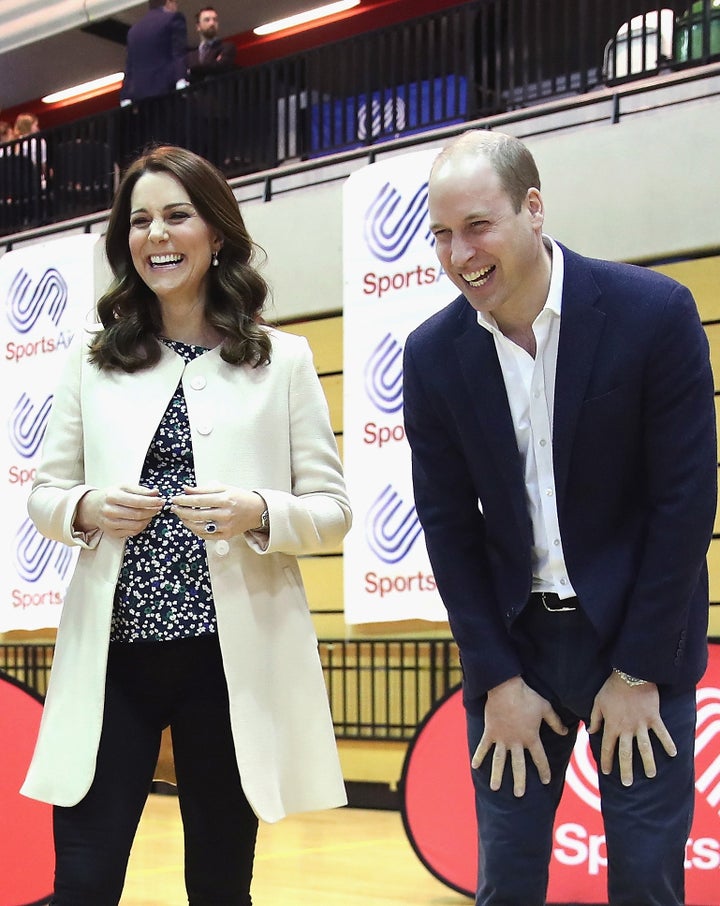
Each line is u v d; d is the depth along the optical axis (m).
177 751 2.14
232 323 2.22
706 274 6.09
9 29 11.50
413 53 9.70
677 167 6.11
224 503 2.00
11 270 8.63
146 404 2.17
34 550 8.27
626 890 1.94
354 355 6.93
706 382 1.95
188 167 2.19
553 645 2.07
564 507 2.01
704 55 6.47
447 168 1.88
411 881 4.53
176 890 4.36
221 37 13.07
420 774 3.99
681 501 1.92
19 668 8.47
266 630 2.13
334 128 8.33
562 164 6.46
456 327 2.10
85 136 9.85
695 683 2.04
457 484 2.16
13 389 8.53
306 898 4.20
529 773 2.08
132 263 2.27
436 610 6.56
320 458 2.25
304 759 2.15
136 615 2.07
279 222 7.71
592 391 1.96
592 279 1.99
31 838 3.57
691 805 2.01
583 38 7.13
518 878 2.04
